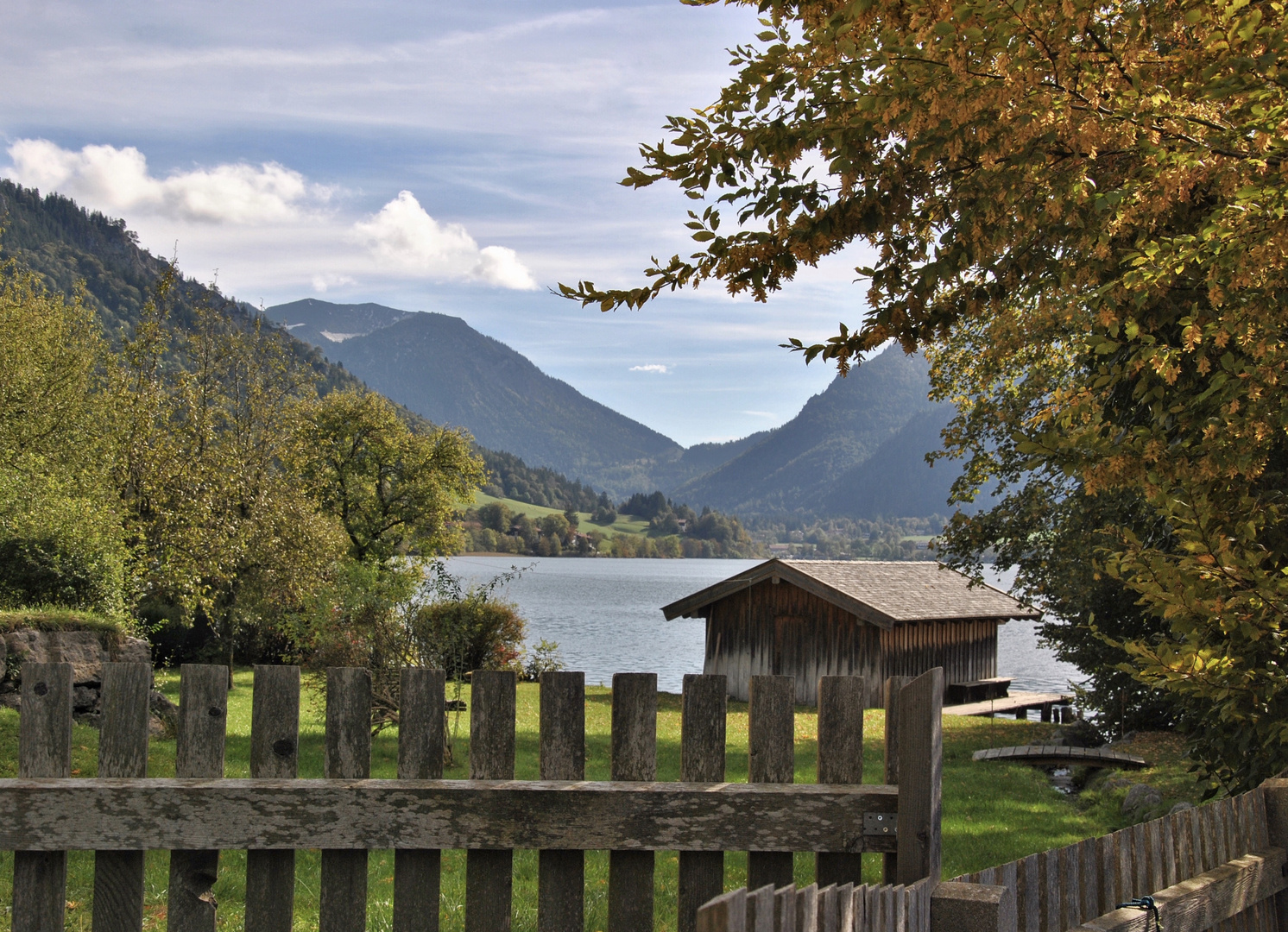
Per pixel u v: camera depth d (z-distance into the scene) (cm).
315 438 4266
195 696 315
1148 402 657
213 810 303
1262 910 446
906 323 555
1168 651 486
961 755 1806
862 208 507
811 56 480
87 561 1825
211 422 2878
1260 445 503
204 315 3027
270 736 315
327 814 306
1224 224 442
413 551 4419
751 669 3183
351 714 319
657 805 312
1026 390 1414
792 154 487
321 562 2750
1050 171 495
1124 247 571
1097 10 440
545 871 316
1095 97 443
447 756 1296
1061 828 1100
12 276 3397
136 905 305
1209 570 470
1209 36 431
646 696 324
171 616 2762
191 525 2508
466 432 4584
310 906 635
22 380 2947
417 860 313
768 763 324
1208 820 418
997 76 435
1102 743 1980
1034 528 1666
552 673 323
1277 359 470
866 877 745
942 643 3120
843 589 2947
